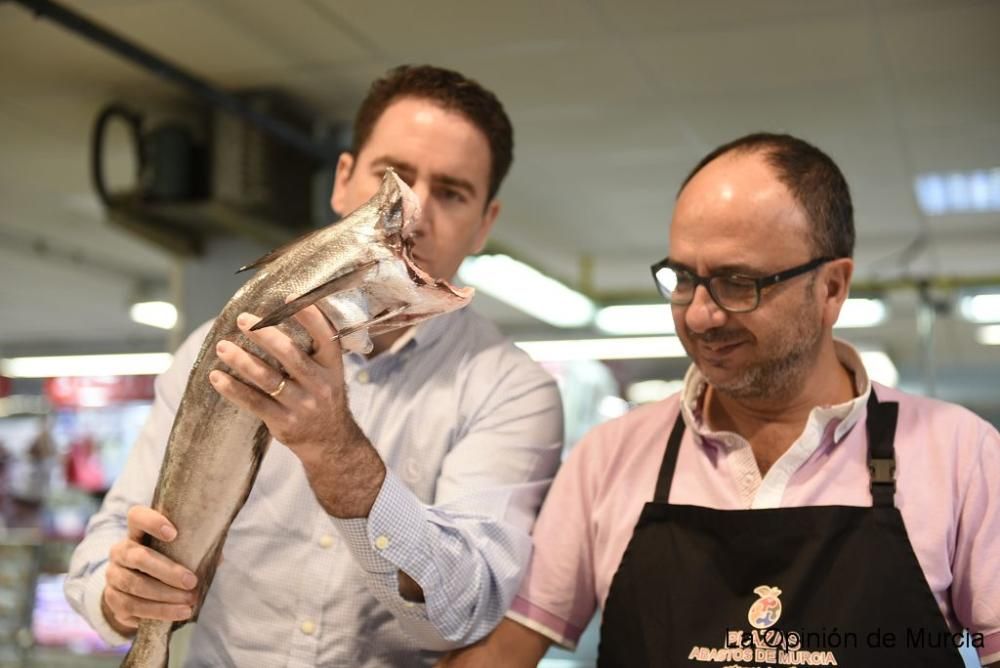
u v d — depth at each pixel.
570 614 1.85
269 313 1.46
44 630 4.77
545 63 4.57
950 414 1.75
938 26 4.14
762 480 1.76
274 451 1.90
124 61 4.59
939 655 1.58
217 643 1.89
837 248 1.73
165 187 4.97
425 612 1.65
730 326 1.67
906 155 5.70
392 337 1.99
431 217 1.91
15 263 8.30
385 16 4.14
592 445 1.93
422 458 1.95
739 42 4.33
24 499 5.94
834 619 1.60
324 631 1.85
